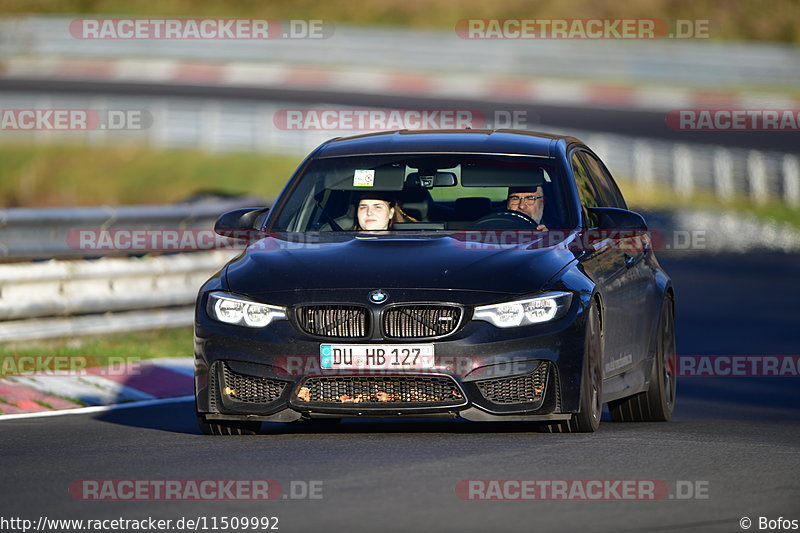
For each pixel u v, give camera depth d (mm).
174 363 39625
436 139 30219
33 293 41531
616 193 33781
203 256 49219
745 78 166375
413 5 195500
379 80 162500
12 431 28469
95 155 125812
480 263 25891
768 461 23094
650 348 30750
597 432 26234
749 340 53031
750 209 112438
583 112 147250
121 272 44562
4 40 174500
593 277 26625
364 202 28344
